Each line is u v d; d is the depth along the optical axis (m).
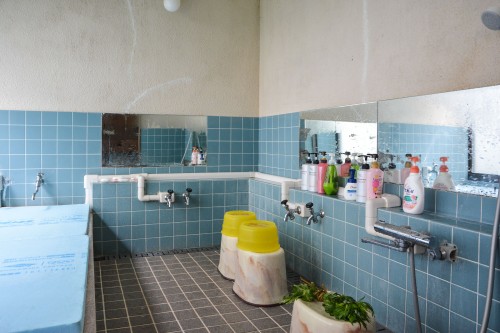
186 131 4.12
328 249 2.70
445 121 2.04
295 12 3.58
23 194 3.63
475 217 1.88
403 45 2.36
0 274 1.69
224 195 4.08
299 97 3.53
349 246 2.48
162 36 3.99
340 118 2.91
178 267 3.36
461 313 1.74
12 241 2.26
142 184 3.72
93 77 3.79
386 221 2.17
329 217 2.69
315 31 3.27
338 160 2.93
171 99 4.05
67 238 2.34
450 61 2.05
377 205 2.23
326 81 3.12
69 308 1.34
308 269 2.95
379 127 2.51
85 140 3.79
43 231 2.54
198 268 3.34
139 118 3.95
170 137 4.07
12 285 1.56
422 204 2.06
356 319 1.76
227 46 4.23
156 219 3.84
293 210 2.99
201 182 3.99
